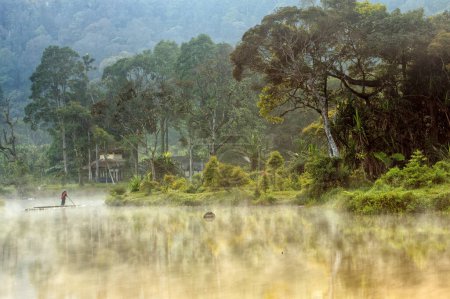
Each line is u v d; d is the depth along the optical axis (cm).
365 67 3431
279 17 3070
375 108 3127
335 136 3148
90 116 8288
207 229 1834
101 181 8419
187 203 3538
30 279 953
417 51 3041
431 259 990
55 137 9350
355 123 3084
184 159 7969
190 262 1094
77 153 8394
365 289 761
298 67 3111
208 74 6456
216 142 6353
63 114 8300
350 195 2336
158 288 840
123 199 4178
